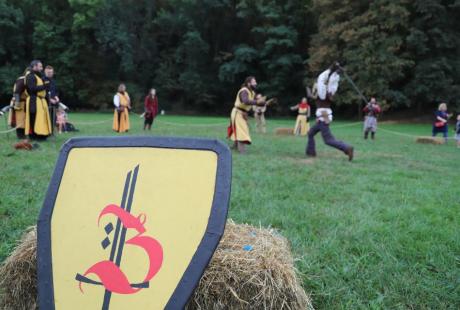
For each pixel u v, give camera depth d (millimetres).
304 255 3105
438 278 2867
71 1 38344
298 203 4609
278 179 5934
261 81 41375
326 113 8445
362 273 2893
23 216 3777
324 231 3705
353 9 32625
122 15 41094
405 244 3424
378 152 10594
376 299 2561
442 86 31203
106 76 43188
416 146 12859
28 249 2186
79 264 1844
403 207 4574
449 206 4727
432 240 3543
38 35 40031
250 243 2223
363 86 31719
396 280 2803
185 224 1826
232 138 9047
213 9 41312
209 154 1946
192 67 42594
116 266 1811
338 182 5977
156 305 1693
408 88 32562
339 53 33125
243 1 38531
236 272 1979
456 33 31625
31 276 2178
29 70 8852
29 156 7027
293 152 9594
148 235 1842
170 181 1939
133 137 2082
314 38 35375
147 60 43938
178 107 44688
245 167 6918
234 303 1958
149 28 43625
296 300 2027
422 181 6320
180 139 2010
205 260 1729
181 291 1696
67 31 42000
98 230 1908
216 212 1808
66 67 41625
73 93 42062
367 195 5137
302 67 39812
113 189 1984
